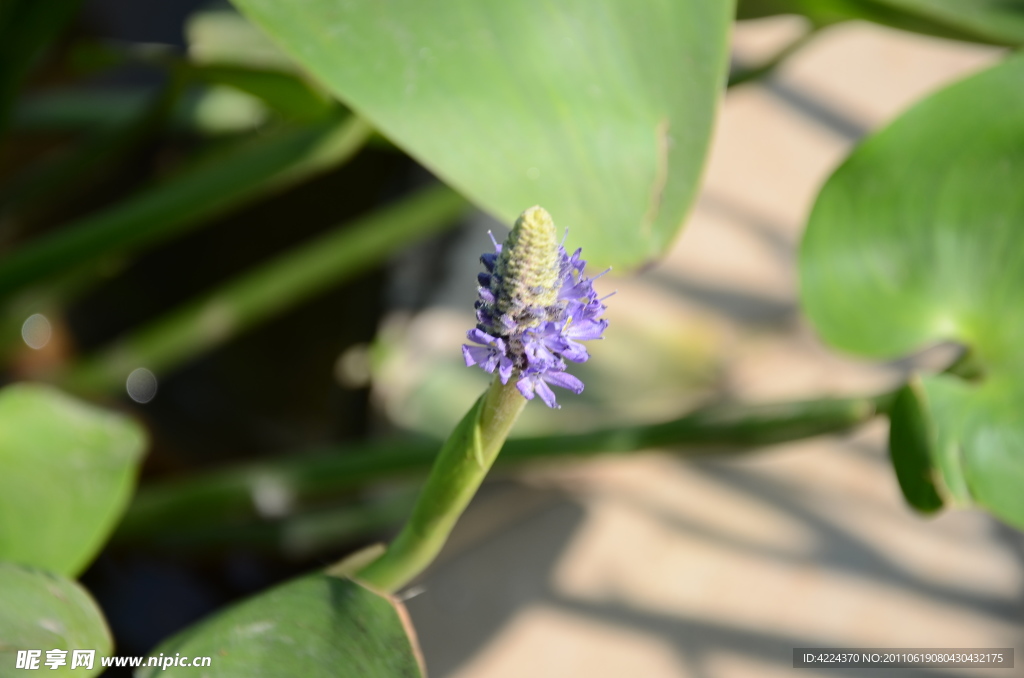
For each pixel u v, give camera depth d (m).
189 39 1.06
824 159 1.65
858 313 0.86
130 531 1.02
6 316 1.21
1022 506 0.77
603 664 1.06
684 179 0.77
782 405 0.83
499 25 0.76
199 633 0.68
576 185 0.76
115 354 1.17
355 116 0.84
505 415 0.63
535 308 0.60
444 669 1.02
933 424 0.77
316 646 0.68
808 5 0.92
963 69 1.83
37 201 1.21
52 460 0.80
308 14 0.74
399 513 1.13
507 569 1.12
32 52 0.99
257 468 1.00
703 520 1.21
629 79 0.77
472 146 0.75
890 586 1.18
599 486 1.23
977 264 0.84
